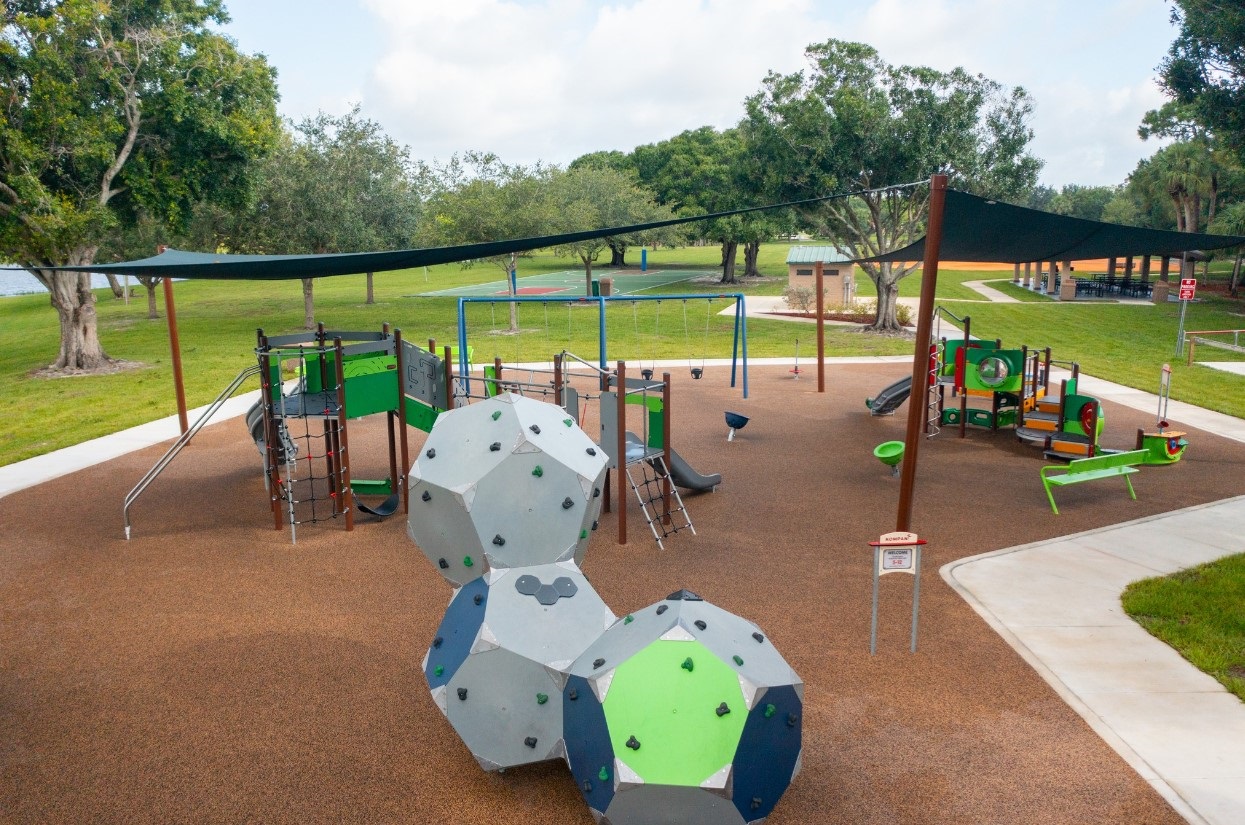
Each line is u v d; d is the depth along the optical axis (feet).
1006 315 124.67
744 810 14.35
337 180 116.06
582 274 209.05
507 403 19.75
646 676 14.65
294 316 133.28
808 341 97.19
